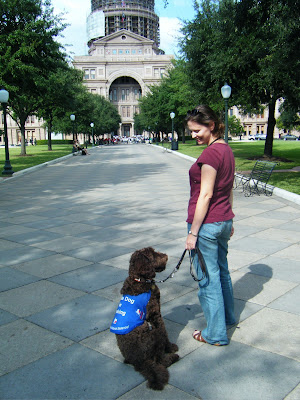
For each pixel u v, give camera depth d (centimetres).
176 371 282
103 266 513
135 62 10825
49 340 328
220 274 332
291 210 862
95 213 885
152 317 281
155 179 1524
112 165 2278
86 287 442
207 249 303
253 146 4012
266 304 388
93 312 379
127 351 272
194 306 389
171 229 708
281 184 1198
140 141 8688
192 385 265
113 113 8425
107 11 14200
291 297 402
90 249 593
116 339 304
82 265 520
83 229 730
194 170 304
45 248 606
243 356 299
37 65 2080
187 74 2261
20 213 910
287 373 276
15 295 424
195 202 310
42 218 845
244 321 354
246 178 1173
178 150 3406
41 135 9581
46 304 399
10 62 1838
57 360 299
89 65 10812
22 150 3291
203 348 312
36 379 276
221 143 304
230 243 607
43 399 254
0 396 257
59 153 3669
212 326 311
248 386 262
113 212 890
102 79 10825
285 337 325
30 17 2052
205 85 2159
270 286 432
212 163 289
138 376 278
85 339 329
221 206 304
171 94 4309
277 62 1348
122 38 10912
